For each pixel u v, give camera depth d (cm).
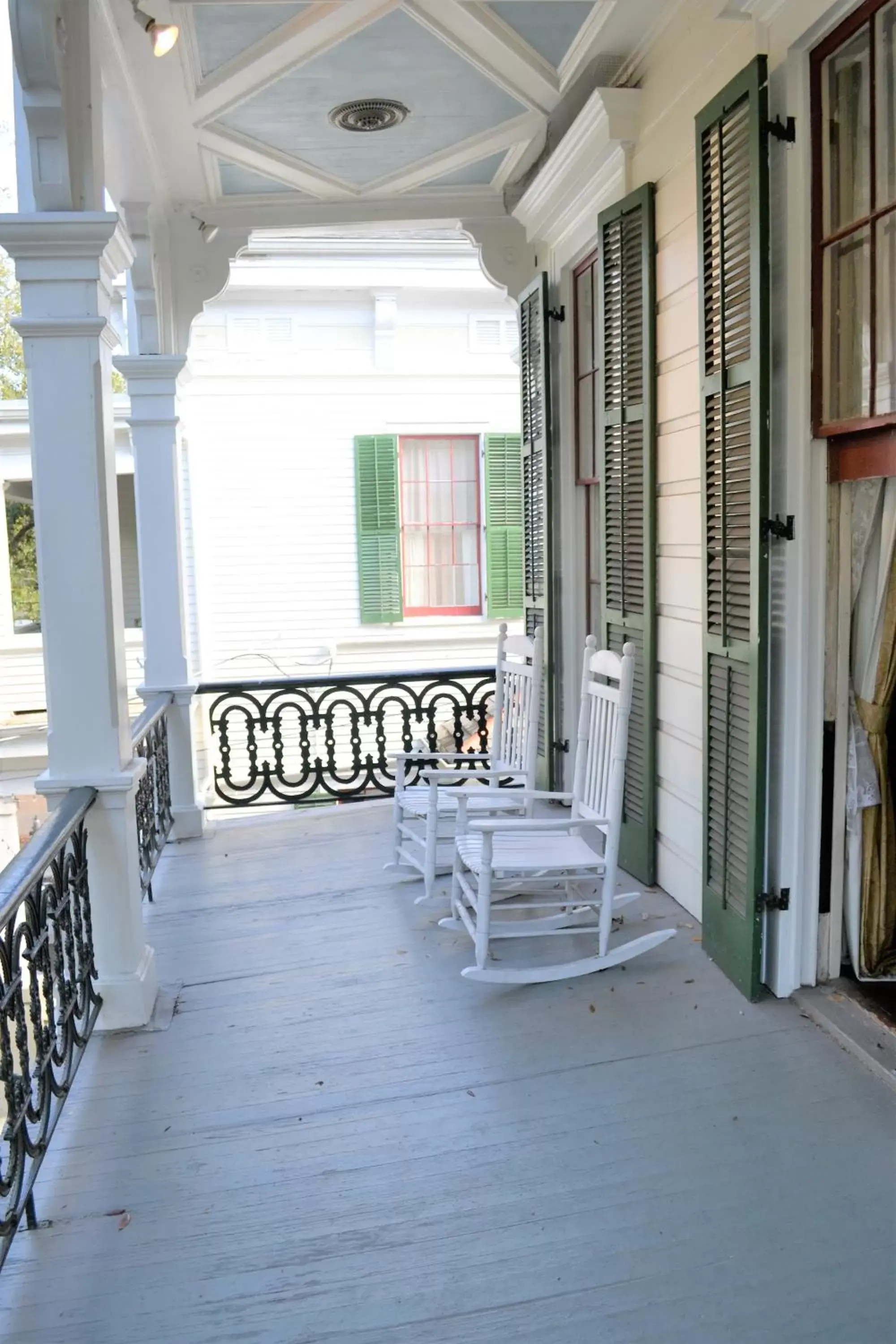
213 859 461
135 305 460
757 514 268
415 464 782
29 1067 218
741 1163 216
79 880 269
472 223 517
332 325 756
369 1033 282
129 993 290
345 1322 178
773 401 271
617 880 398
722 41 296
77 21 260
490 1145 227
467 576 799
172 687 490
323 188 474
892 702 279
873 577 270
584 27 340
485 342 772
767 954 290
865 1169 213
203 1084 260
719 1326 173
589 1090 247
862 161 246
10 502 934
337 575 771
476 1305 181
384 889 407
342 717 787
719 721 302
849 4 233
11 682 752
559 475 488
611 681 409
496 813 407
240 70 346
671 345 349
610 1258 191
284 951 346
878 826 284
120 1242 201
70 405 271
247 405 748
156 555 484
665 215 350
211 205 490
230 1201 212
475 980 307
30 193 267
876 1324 173
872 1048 254
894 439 240
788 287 262
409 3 311
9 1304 185
